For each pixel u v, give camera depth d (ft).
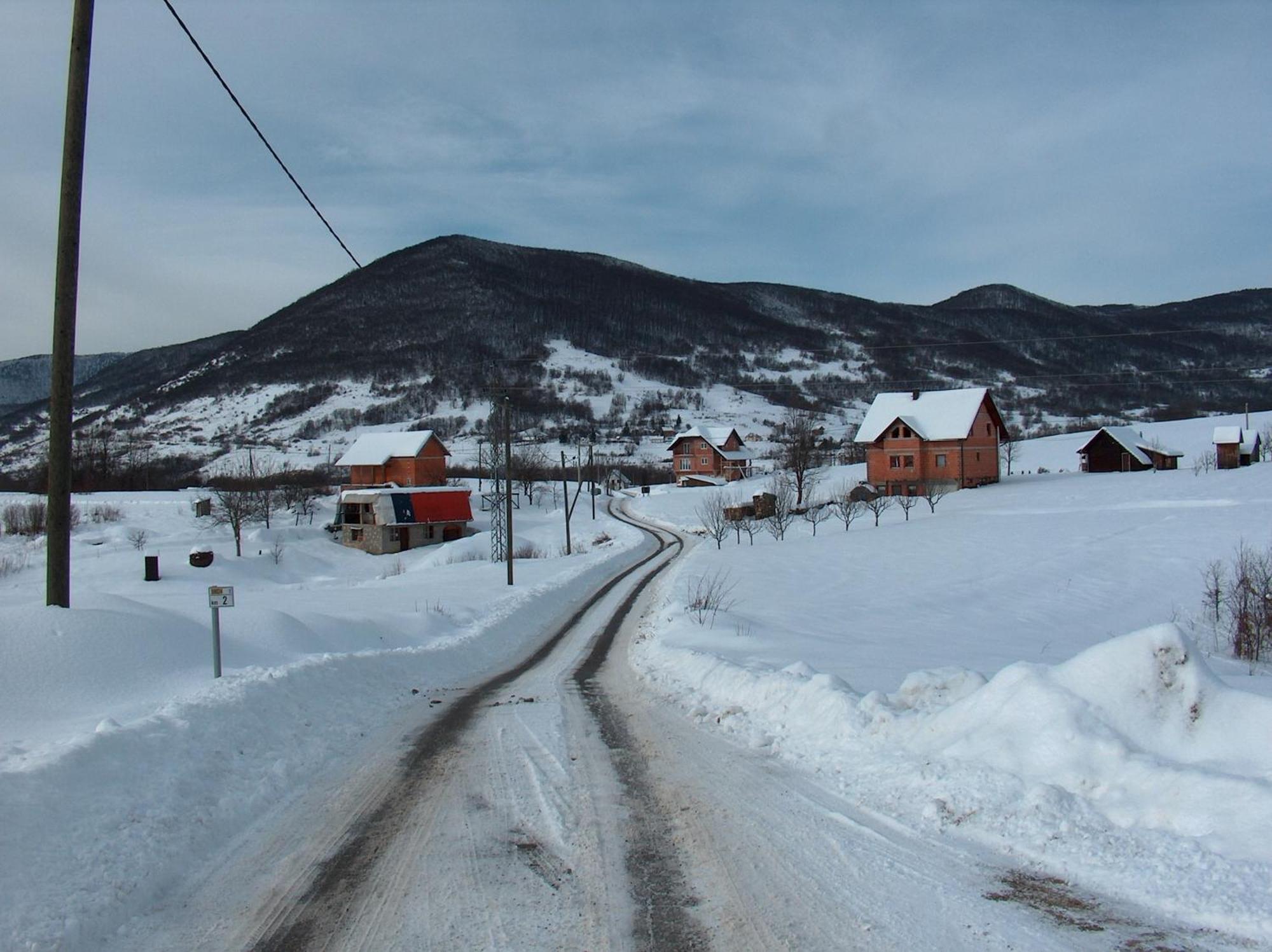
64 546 33.47
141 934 15.35
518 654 61.41
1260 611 60.75
